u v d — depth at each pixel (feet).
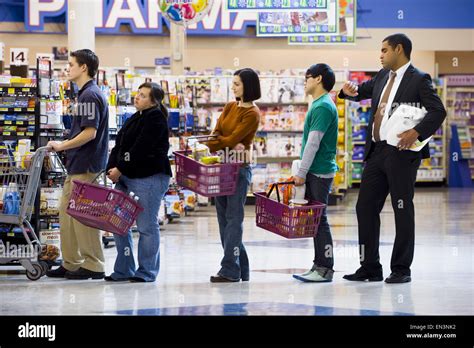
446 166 85.15
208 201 58.85
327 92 24.49
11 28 75.51
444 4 79.97
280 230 23.17
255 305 20.43
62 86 29.45
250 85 23.94
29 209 25.36
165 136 24.22
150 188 24.03
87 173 24.68
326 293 22.26
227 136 24.14
